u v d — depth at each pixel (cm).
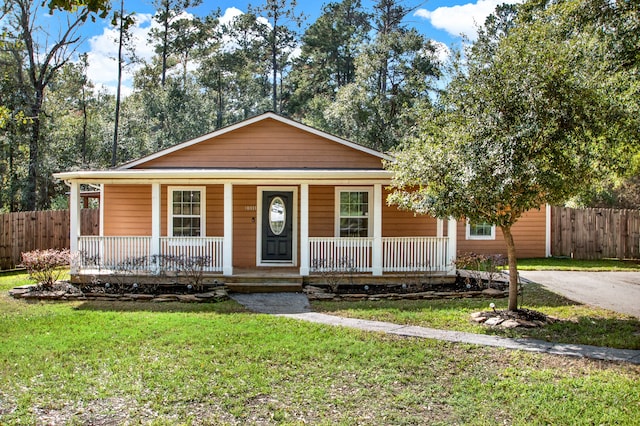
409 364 645
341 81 4409
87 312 955
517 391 556
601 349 715
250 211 1477
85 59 3397
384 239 1280
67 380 582
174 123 3494
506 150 764
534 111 775
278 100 4684
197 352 686
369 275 1263
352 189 1461
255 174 1241
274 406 515
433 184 859
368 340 754
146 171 1245
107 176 1250
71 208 1271
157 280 1244
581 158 784
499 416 496
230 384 571
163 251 1301
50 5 418
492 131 809
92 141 3603
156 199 1273
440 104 905
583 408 511
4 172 2698
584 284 1284
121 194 1486
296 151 1491
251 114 4353
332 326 843
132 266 1247
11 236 1603
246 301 1095
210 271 1282
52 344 720
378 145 2800
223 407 512
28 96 2552
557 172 789
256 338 758
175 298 1101
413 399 535
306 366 634
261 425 474
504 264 1631
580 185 832
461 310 987
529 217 1839
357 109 2755
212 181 1279
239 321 877
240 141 1495
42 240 1730
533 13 963
